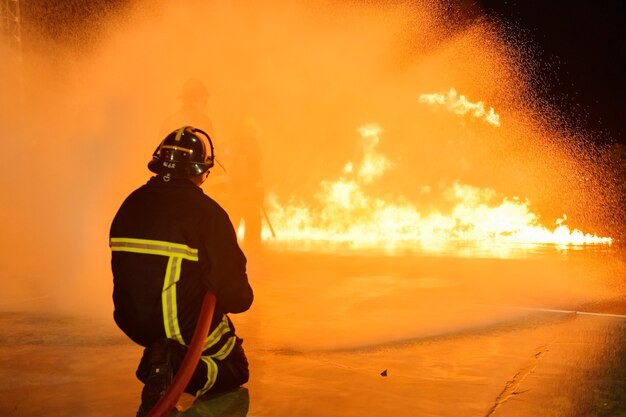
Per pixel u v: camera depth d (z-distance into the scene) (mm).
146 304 2682
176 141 2844
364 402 2801
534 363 3361
